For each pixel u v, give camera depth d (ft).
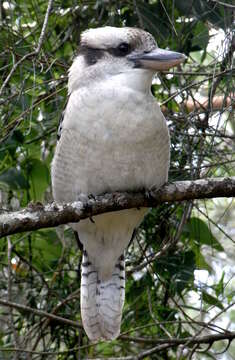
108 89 27.91
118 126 27.71
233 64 30.71
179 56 28.40
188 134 31.04
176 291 33.81
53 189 30.17
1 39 31.40
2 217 25.58
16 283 36.40
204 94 36.35
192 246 35.42
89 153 28.07
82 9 34.83
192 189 27.02
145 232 35.06
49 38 34.78
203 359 37.40
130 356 33.65
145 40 28.78
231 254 40.09
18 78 31.83
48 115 34.04
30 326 35.65
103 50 28.76
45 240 36.47
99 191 28.86
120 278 32.65
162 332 35.24
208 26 32.65
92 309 32.50
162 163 28.71
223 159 33.40
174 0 30.89
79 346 33.40
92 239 31.68
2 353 34.30
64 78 30.25
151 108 28.04
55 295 35.24
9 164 35.14
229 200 41.68
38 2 34.04
